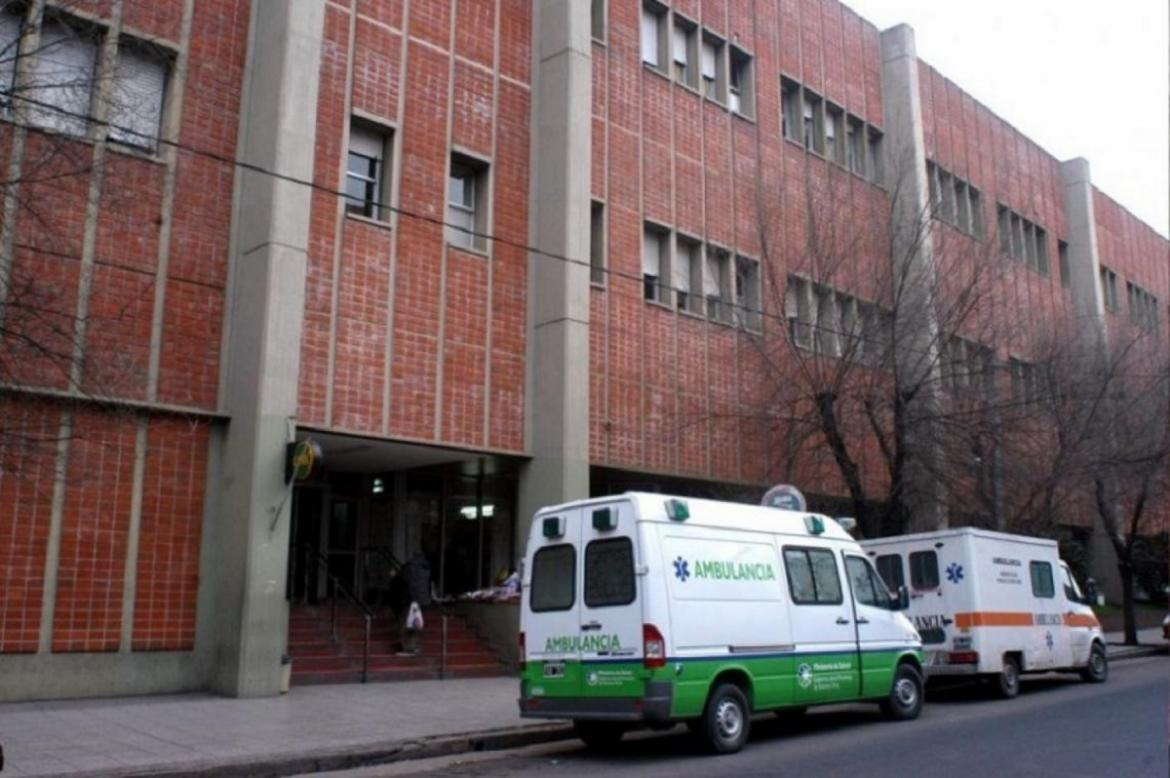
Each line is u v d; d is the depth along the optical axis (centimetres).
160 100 1469
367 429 1609
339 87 1656
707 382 2205
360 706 1337
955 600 1599
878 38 3016
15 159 1041
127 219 1409
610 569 1093
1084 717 1308
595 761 1056
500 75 1923
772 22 2619
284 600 1432
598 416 1977
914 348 1938
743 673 1112
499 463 1911
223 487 1467
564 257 1875
